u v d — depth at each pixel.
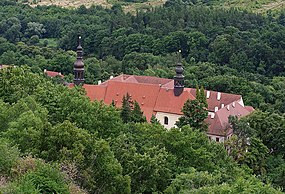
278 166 95.62
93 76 182.75
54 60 197.50
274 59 197.62
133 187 54.69
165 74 181.25
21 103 63.47
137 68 195.00
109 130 70.31
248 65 196.75
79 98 75.06
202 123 97.69
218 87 173.38
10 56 198.12
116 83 129.38
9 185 36.19
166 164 61.09
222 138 114.25
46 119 62.09
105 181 48.78
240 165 85.31
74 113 68.94
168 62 198.88
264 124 105.94
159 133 71.44
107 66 198.25
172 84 140.75
